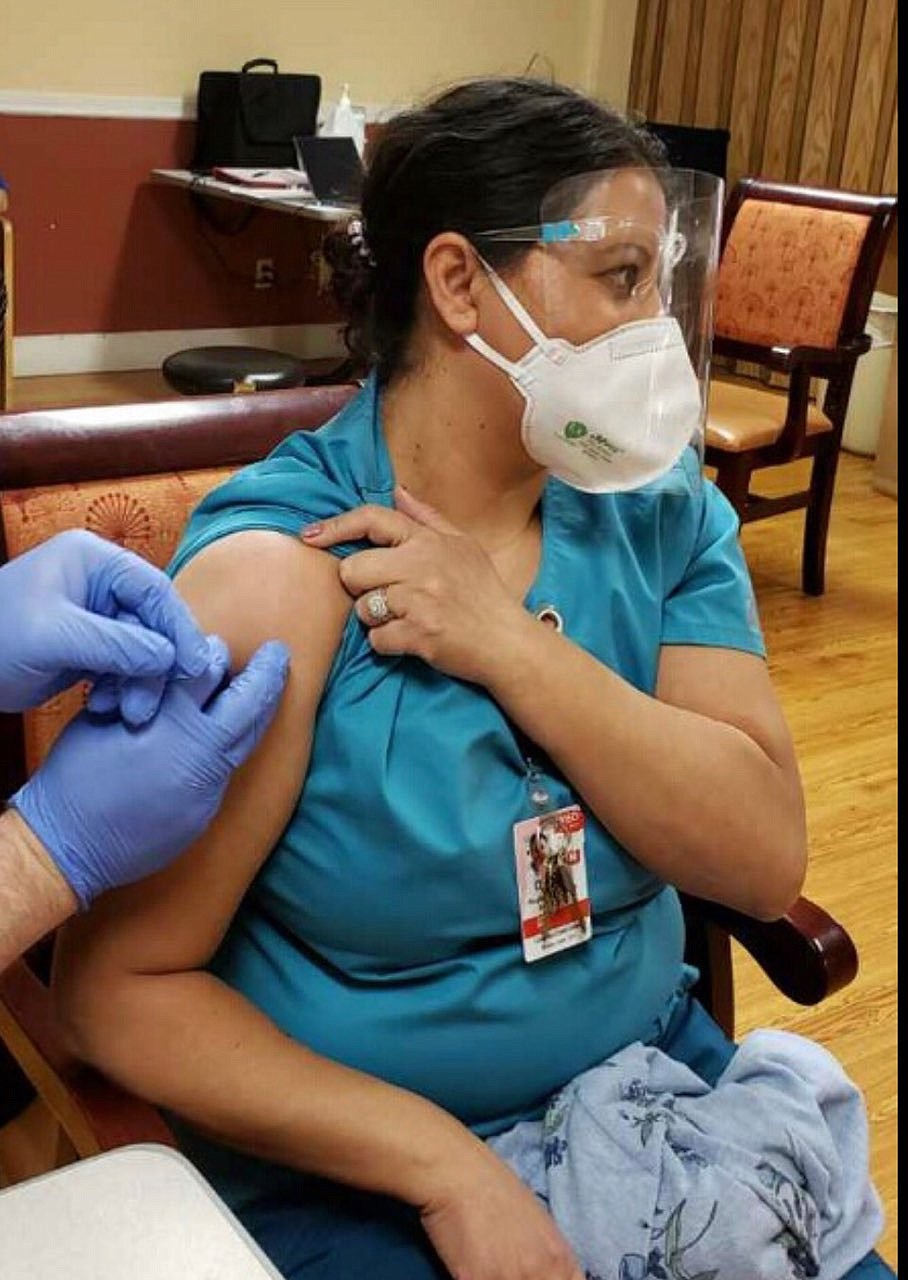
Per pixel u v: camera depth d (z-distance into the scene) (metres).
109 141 5.22
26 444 1.30
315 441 1.11
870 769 3.09
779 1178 1.06
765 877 1.17
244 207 5.52
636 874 1.13
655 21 6.12
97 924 0.99
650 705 1.09
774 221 3.92
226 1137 1.02
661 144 1.09
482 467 1.10
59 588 0.85
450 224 1.02
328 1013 1.07
